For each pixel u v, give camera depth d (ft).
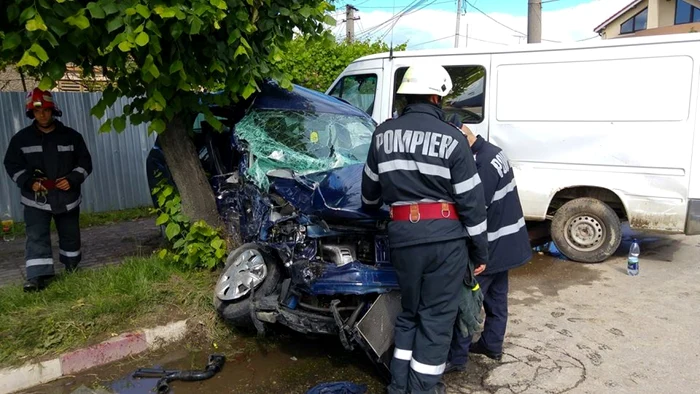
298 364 11.95
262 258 12.46
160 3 10.89
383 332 10.28
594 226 19.33
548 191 19.74
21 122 24.06
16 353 11.09
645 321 14.15
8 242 20.94
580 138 18.97
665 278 17.75
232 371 11.62
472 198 9.15
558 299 15.93
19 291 13.46
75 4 10.58
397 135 9.40
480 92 20.52
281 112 15.10
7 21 10.82
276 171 11.83
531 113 19.65
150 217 25.41
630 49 18.07
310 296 11.59
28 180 13.75
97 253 18.74
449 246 9.28
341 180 11.85
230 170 15.74
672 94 17.58
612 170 18.63
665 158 17.83
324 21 14.12
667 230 18.22
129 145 27.09
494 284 11.51
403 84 9.70
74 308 12.57
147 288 13.64
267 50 13.89
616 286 17.01
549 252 21.04
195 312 13.16
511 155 20.16
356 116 16.06
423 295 9.61
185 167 14.84
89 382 11.07
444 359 9.68
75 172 14.40
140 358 12.09
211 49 12.71
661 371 11.46
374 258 10.94
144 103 12.84
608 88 18.44
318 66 30.37
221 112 16.34
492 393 10.66
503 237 10.80
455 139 9.15
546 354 12.30
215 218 15.34
